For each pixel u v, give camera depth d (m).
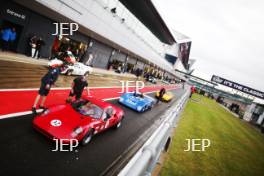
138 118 11.48
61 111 6.06
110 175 5.22
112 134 7.86
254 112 50.41
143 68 49.47
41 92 6.87
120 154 6.52
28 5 13.52
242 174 9.24
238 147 14.63
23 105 7.11
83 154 5.66
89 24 19.34
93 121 6.16
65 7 15.59
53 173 4.45
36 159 4.67
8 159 4.30
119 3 27.42
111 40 24.14
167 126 3.59
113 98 13.77
